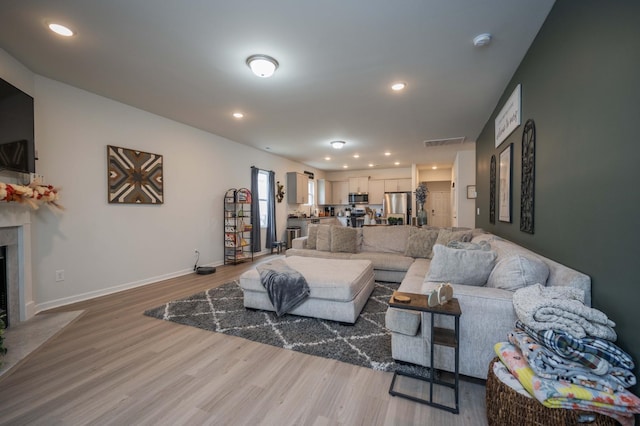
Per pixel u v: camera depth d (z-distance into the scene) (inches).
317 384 64.6
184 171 173.2
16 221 95.7
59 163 114.7
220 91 122.4
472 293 63.2
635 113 42.3
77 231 121.0
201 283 152.3
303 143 223.0
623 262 45.1
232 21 75.7
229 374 68.5
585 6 55.9
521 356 48.6
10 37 83.1
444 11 71.7
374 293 132.9
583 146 57.4
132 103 137.9
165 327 95.8
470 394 60.6
